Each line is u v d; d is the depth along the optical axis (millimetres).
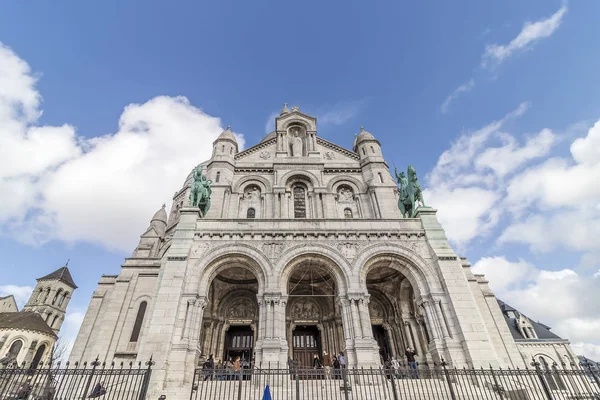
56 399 12141
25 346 40781
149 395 15344
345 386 13055
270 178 33469
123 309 29609
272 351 17406
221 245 21109
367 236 22188
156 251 38938
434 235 22406
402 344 24266
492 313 28391
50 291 65812
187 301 19047
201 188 25328
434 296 20016
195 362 17609
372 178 33094
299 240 21656
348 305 19594
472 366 16141
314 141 37062
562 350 38344
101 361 26453
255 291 25766
